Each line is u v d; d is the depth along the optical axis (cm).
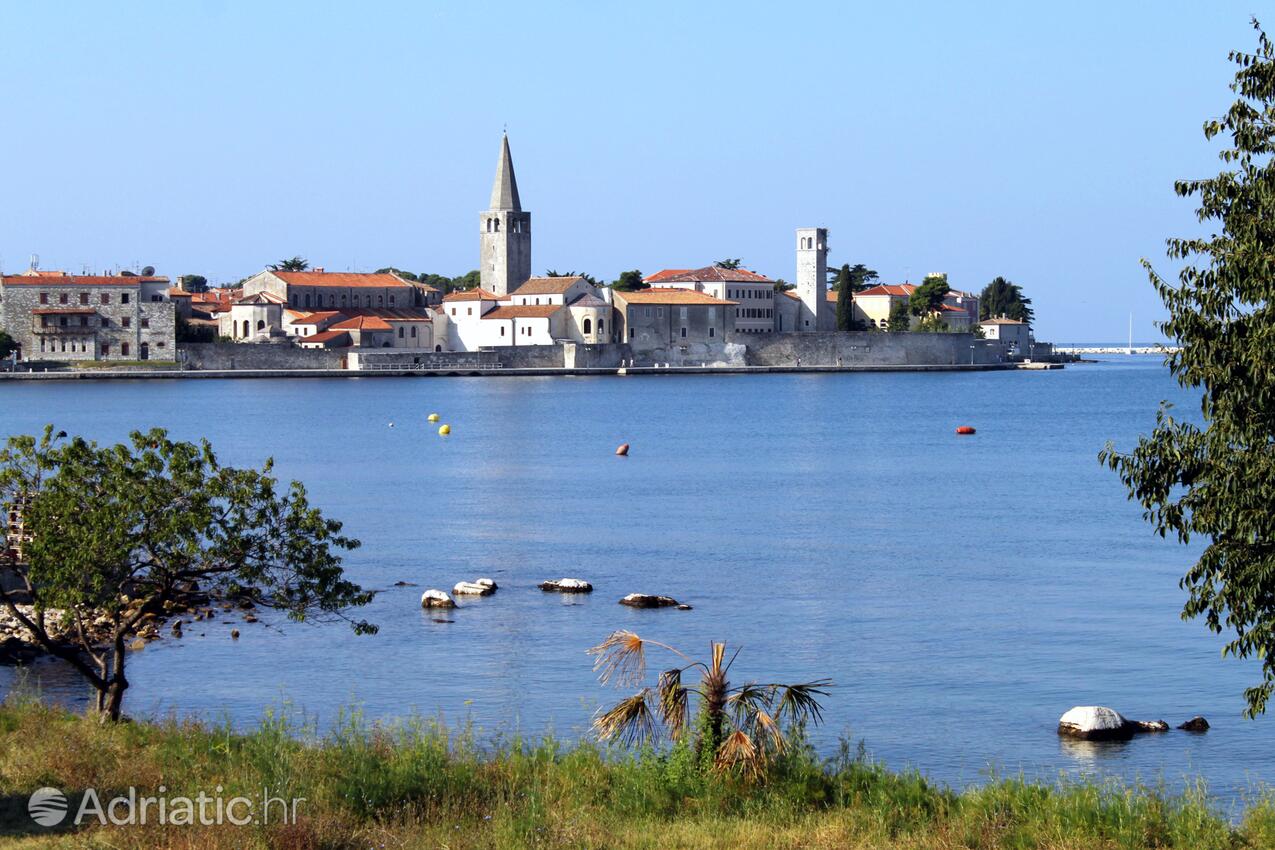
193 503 4544
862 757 4194
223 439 19188
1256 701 3766
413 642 6431
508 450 17825
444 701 5434
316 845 3152
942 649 6388
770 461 16288
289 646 6297
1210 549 3700
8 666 5803
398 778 3594
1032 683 5781
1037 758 4766
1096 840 3316
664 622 6962
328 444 18612
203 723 4466
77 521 4516
